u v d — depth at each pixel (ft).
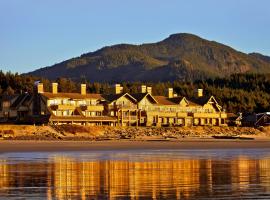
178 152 328.29
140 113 622.95
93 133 532.73
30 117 571.69
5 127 492.54
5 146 375.04
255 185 158.51
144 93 640.17
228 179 173.68
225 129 631.97
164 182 167.94
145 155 296.10
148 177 181.68
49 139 465.88
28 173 193.77
